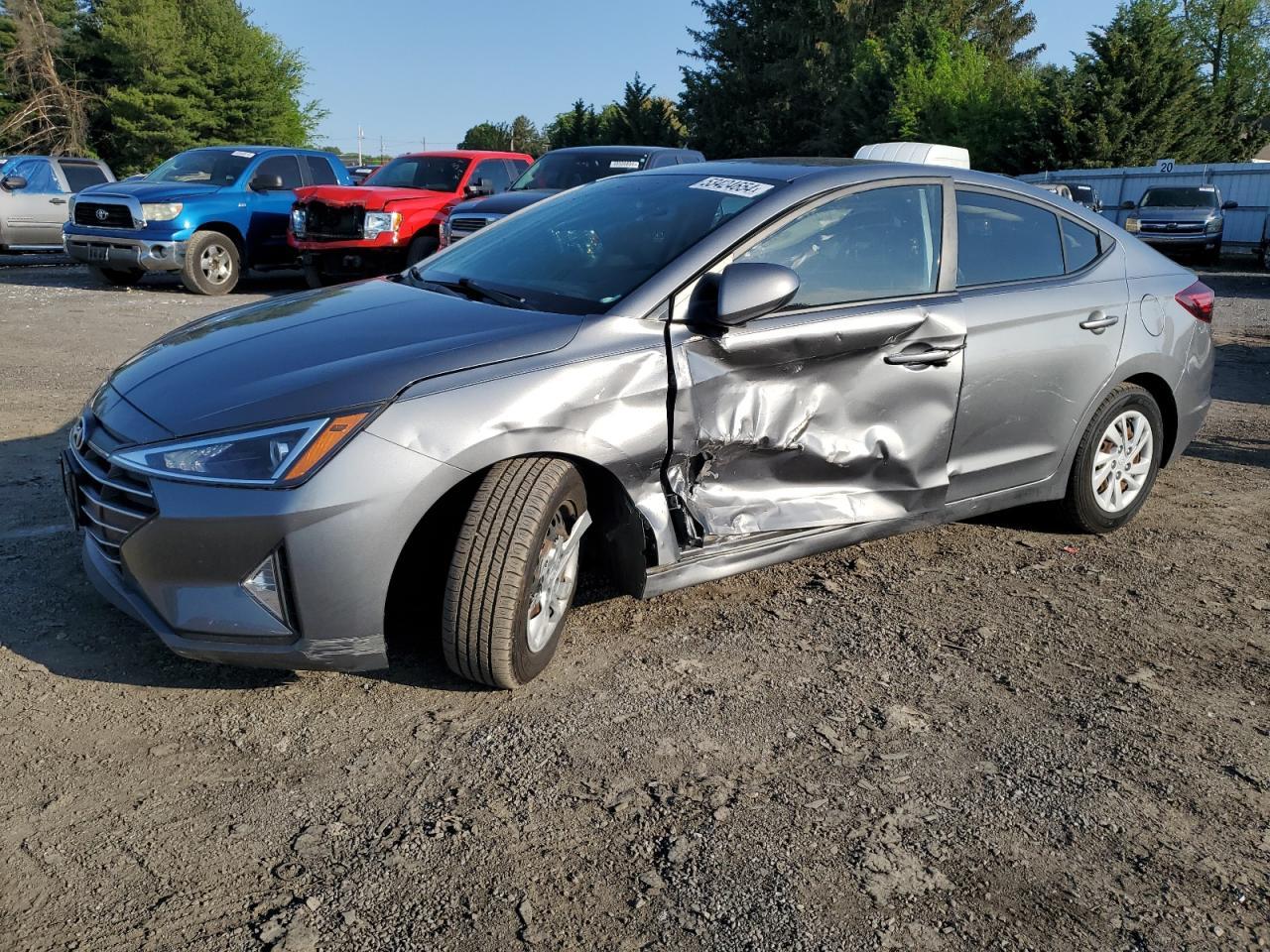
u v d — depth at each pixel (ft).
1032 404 13.67
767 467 11.54
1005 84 115.34
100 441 9.75
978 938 7.25
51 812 8.20
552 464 9.92
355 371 9.50
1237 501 17.63
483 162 46.55
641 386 10.36
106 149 152.56
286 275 54.75
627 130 155.33
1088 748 9.73
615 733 9.62
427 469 9.18
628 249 11.69
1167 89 105.60
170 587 9.15
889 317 12.00
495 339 10.07
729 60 157.58
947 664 11.27
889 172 12.86
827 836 8.27
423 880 7.60
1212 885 7.89
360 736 9.43
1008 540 15.21
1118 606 13.03
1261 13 152.76
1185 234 73.46
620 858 7.92
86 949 6.82
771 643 11.60
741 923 7.29
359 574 9.05
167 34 145.38
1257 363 31.83
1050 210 14.56
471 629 9.68
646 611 12.30
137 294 43.60
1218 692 10.92
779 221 11.69
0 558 12.91
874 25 154.30
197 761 8.96
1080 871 7.99
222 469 8.95
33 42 142.41
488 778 8.86
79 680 10.16
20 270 54.19
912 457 12.53
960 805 8.75
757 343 11.03
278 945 6.91
